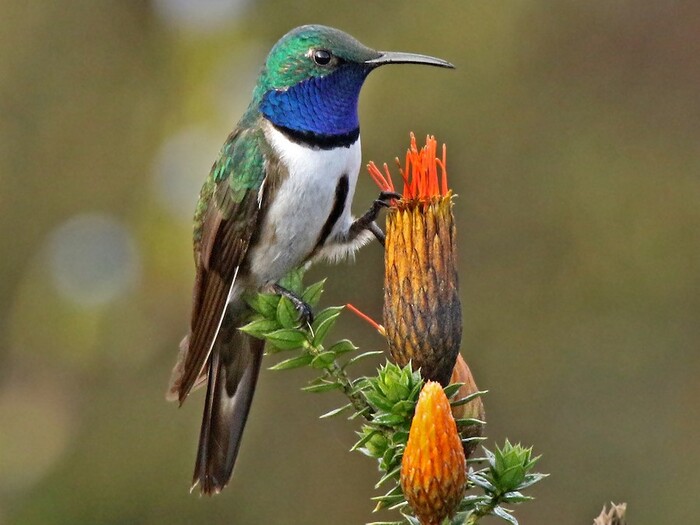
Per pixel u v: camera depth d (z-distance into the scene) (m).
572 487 13.12
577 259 13.59
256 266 6.58
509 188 13.72
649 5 14.28
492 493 3.76
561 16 14.09
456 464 3.59
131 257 14.68
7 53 15.32
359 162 6.55
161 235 14.35
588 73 14.13
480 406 4.10
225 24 14.57
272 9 14.28
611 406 13.27
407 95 13.46
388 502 3.83
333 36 6.35
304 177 6.39
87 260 14.80
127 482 13.84
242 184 6.45
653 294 13.46
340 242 6.58
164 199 14.45
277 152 6.39
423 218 4.15
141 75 15.12
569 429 13.24
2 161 15.20
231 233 6.49
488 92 13.73
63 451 14.36
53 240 15.09
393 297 4.15
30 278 15.00
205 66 14.58
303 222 6.48
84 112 15.23
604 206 13.66
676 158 13.93
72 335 14.58
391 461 3.82
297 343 4.26
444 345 4.12
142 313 14.33
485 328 13.54
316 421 13.79
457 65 13.70
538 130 13.84
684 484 12.97
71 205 15.08
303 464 13.72
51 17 15.37
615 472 13.10
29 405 14.73
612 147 13.91
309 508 13.61
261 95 6.51
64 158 15.20
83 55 15.32
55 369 14.76
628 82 14.23
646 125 14.06
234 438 6.16
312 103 6.36
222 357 6.36
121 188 14.92
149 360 14.31
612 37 14.20
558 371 13.35
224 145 6.65
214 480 6.03
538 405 13.30
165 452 13.91
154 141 14.90
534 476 3.78
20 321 14.90
